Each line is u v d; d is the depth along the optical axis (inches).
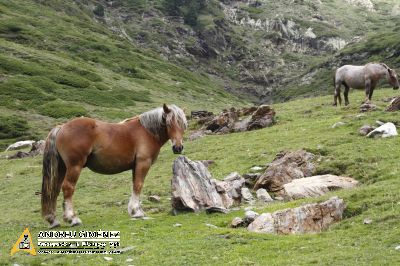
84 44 5246.1
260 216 569.9
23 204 924.0
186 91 4803.2
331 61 6924.2
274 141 1195.9
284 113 1653.5
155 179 1007.0
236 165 1021.2
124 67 4948.3
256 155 1068.5
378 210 561.9
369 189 641.0
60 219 706.2
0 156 1808.6
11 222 746.2
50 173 593.0
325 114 1502.2
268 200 757.3
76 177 589.3
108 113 3238.2
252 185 857.5
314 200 639.1
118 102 3644.2
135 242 527.8
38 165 1460.4
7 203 961.5
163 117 627.8
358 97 1834.4
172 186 708.0
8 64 3875.5
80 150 583.5
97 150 597.9
